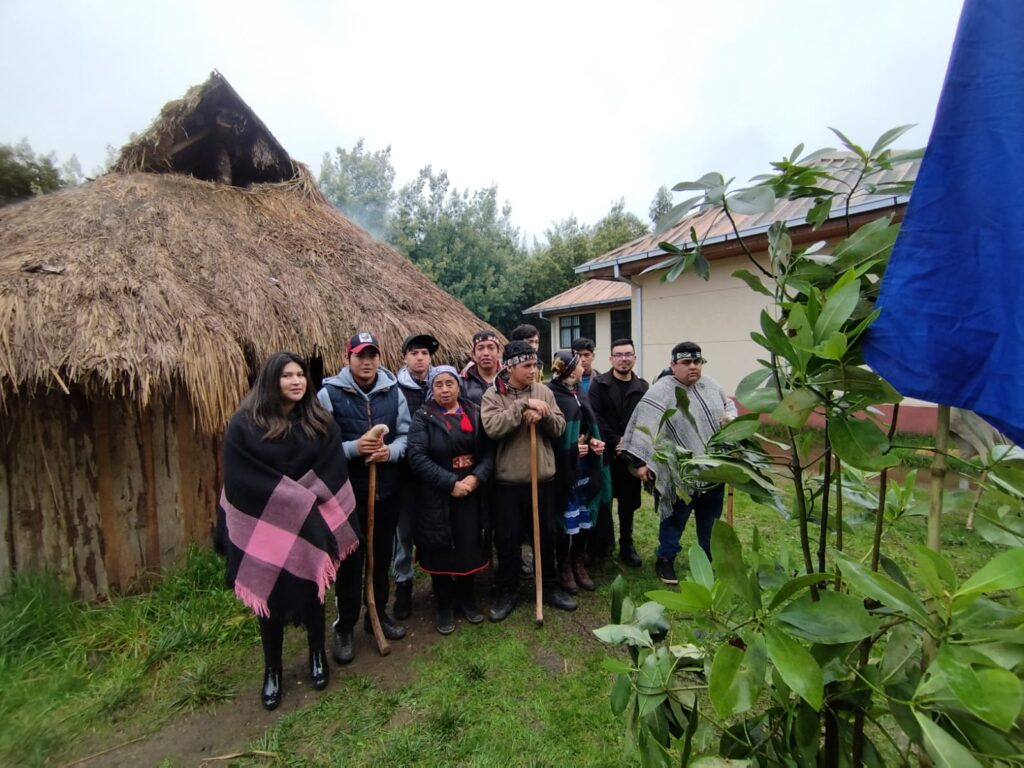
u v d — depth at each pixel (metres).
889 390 0.90
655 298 7.47
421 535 2.66
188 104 4.98
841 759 1.01
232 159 5.70
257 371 3.30
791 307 0.99
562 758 1.87
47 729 2.03
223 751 1.94
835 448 0.93
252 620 2.76
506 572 2.84
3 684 2.23
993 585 0.70
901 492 1.34
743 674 0.89
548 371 14.50
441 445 2.63
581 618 2.83
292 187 5.39
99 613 2.80
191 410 3.29
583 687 2.25
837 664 0.93
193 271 3.43
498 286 19.08
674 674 1.21
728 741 1.13
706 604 0.96
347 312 3.85
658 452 1.44
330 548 2.18
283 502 2.10
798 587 0.86
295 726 2.06
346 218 5.62
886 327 0.91
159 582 3.12
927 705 0.79
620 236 22.27
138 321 2.80
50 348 2.51
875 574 0.82
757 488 1.22
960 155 0.85
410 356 3.17
